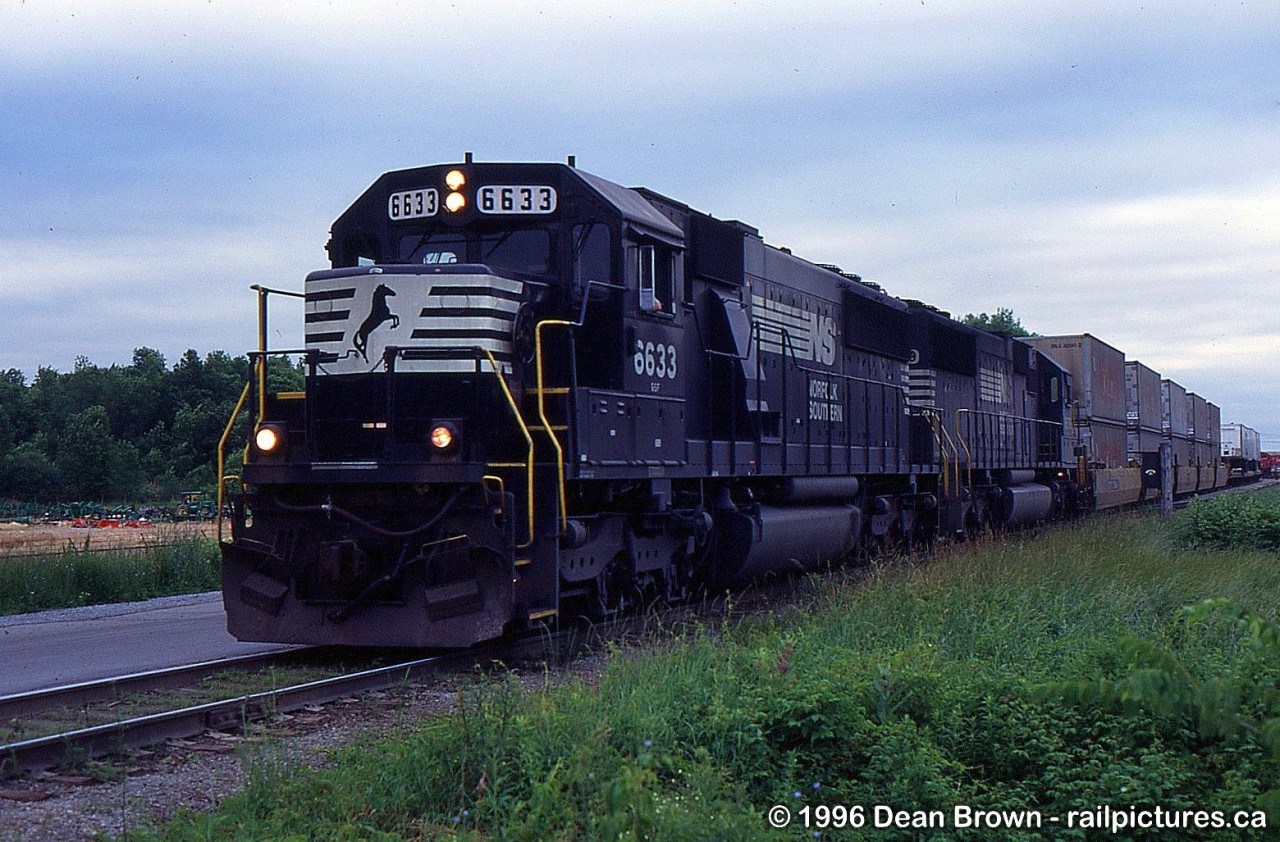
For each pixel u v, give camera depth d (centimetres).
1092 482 3481
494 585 1005
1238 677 712
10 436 8156
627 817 535
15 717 823
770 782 663
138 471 7050
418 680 972
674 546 1347
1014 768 709
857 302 2025
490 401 1049
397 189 1195
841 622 1035
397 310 1057
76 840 568
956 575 1256
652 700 749
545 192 1165
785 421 1614
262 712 834
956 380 2531
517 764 636
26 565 1738
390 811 602
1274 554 1955
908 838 627
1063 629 1076
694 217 1406
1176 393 5150
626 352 1170
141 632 1345
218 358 9062
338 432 1066
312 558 1048
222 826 570
